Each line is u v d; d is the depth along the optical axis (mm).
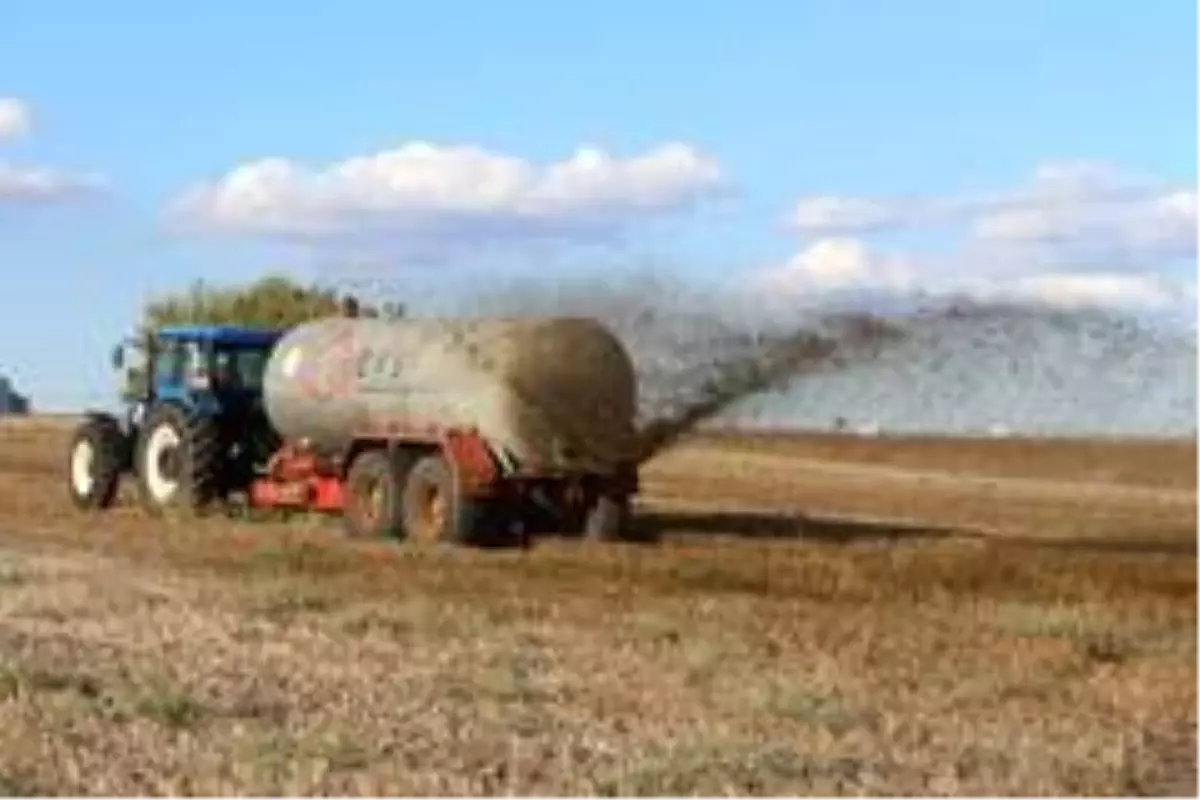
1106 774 14102
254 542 31875
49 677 16562
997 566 29609
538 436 32562
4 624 20438
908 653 20016
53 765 13266
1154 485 64500
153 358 38750
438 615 22312
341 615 22125
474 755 13875
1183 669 19547
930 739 15203
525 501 33031
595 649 19719
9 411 119125
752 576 27625
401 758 13680
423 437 33219
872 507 48875
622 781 13055
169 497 37594
